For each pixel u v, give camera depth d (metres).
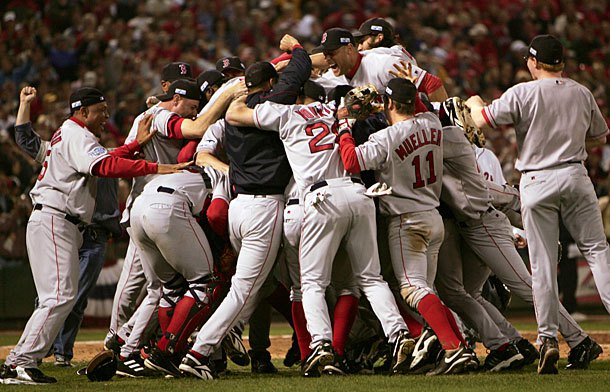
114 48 62.28
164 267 22.56
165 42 63.03
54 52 60.50
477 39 71.19
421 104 22.27
